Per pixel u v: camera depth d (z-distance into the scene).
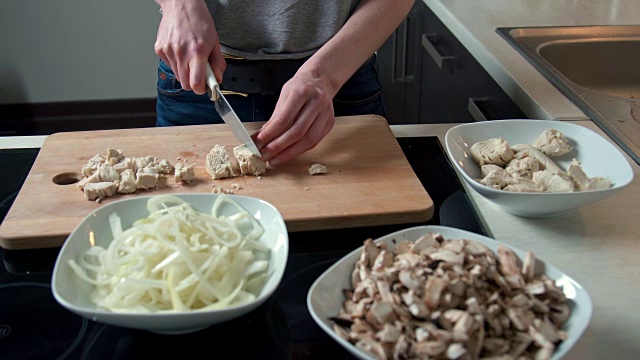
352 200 0.94
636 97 1.48
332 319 0.67
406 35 2.01
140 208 0.85
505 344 0.63
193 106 1.33
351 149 1.08
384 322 0.64
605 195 0.83
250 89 1.28
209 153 1.04
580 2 1.67
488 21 1.53
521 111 1.23
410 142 1.13
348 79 1.21
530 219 0.90
